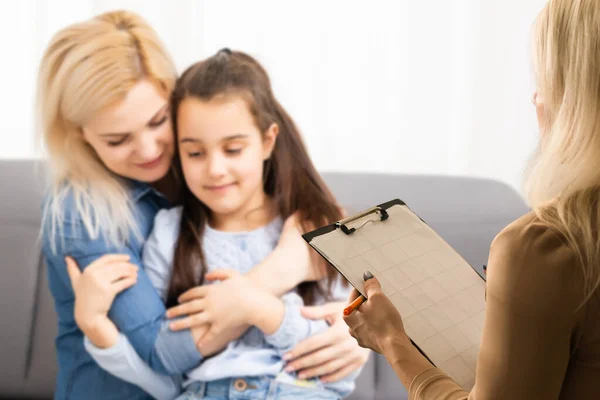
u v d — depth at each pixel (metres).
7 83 1.84
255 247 1.60
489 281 0.75
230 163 1.58
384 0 1.79
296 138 1.63
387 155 1.86
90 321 1.58
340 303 1.61
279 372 1.58
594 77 0.71
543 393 0.73
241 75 1.58
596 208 0.72
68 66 1.54
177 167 1.59
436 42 1.81
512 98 1.83
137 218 1.59
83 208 1.59
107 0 1.72
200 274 1.58
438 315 0.93
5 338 1.65
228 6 1.76
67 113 1.56
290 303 1.59
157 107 1.56
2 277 1.65
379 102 1.83
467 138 1.85
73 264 1.59
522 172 0.80
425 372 0.84
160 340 1.57
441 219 1.70
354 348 1.61
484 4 1.80
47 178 1.61
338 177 1.74
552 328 0.71
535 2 1.79
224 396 1.57
